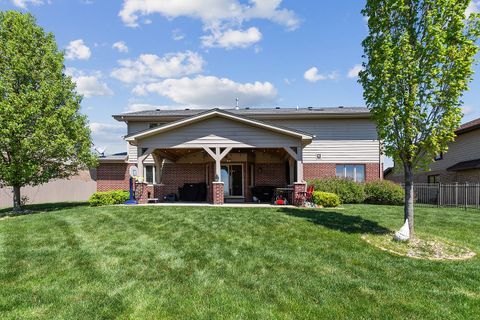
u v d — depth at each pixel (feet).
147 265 19.26
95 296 14.94
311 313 13.20
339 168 63.21
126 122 65.41
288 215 35.09
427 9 24.41
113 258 20.63
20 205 47.03
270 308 13.64
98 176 65.51
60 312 13.38
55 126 42.88
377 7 26.43
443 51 22.66
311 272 18.06
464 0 23.16
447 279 17.16
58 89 44.47
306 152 63.52
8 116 40.42
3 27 43.57
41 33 45.75
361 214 37.11
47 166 46.75
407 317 12.97
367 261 19.97
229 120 47.78
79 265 19.40
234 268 18.66
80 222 32.30
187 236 26.17
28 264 19.65
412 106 24.21
